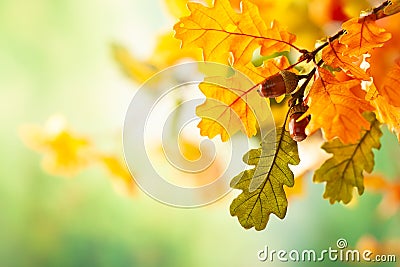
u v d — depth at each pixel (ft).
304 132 1.85
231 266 12.60
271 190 1.94
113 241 13.28
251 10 1.87
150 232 13.16
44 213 13.52
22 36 13.80
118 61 2.95
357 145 2.23
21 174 13.56
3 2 13.73
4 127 13.62
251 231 12.19
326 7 2.29
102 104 13.56
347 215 10.20
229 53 1.88
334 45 1.86
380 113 1.94
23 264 13.42
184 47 1.87
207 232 12.93
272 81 1.82
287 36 1.88
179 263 13.05
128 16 12.74
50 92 13.79
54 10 13.73
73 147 3.77
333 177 2.24
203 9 1.86
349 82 1.83
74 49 13.79
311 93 1.83
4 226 13.39
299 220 11.17
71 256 13.24
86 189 13.33
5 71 13.75
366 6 2.30
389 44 1.86
